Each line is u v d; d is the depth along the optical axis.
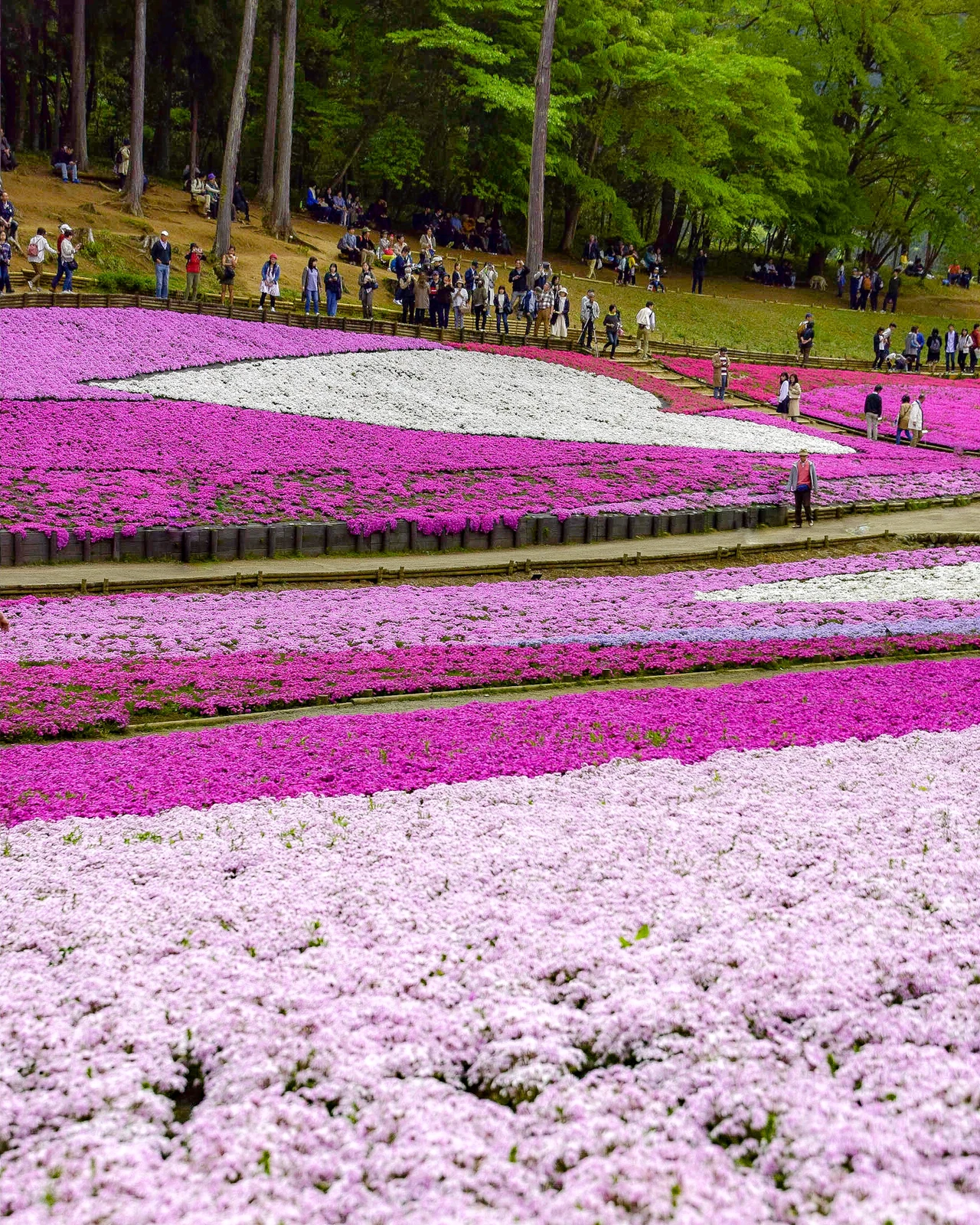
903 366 52.94
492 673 15.38
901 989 7.24
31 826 10.02
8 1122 6.11
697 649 16.80
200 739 12.54
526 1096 6.29
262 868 9.06
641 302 54.16
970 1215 5.14
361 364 36.44
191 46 51.69
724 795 10.62
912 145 62.56
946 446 38.69
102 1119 6.09
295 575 21.45
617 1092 6.24
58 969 7.56
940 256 84.38
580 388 39.06
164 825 10.03
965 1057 6.51
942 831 9.62
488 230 57.12
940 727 12.96
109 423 28.08
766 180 61.88
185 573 21.61
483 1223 5.19
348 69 58.75
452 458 30.12
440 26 54.22
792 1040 6.66
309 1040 6.70
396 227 58.06
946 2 61.81
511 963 7.47
